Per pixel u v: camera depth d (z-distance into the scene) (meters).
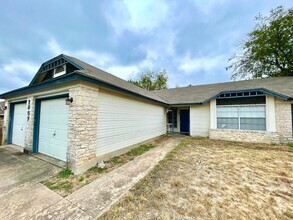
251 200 2.70
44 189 3.14
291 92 8.23
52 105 5.26
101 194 2.91
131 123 6.83
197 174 3.87
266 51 16.53
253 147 7.12
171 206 2.50
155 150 6.63
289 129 7.86
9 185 3.32
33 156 5.28
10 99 7.29
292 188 3.17
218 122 9.70
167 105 11.57
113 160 5.09
